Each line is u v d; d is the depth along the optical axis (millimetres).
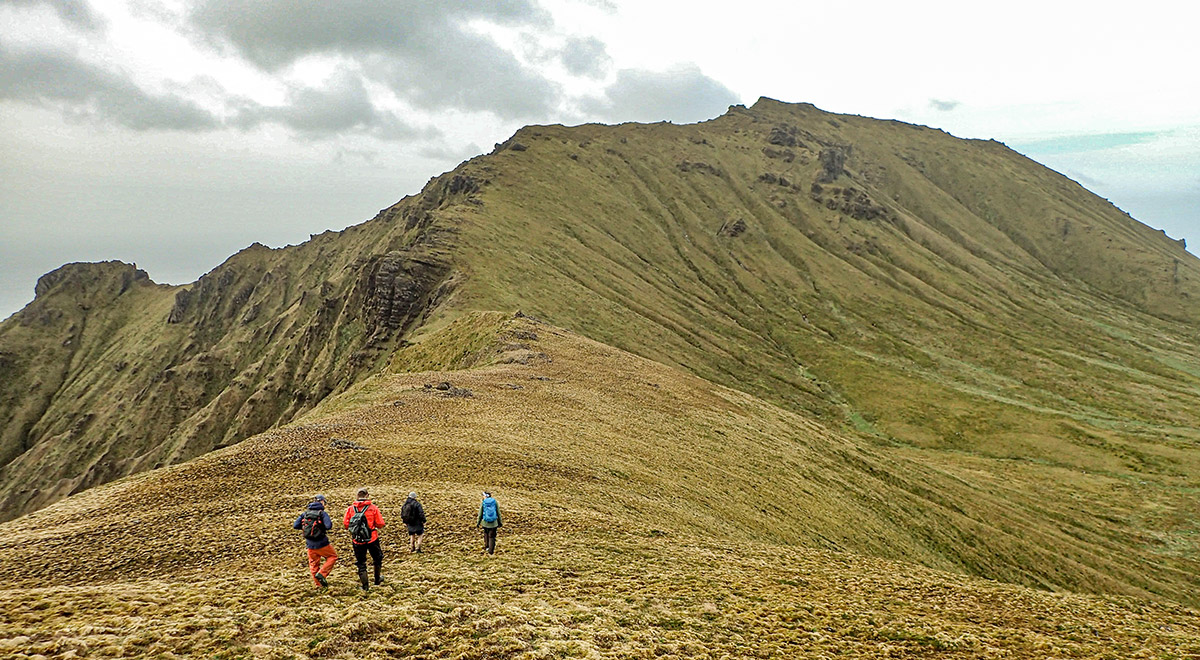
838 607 23531
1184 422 177375
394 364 123188
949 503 90562
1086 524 107625
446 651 15664
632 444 56500
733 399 101250
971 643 21000
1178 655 21594
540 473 41062
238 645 14945
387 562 23312
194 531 26094
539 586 21750
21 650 13719
